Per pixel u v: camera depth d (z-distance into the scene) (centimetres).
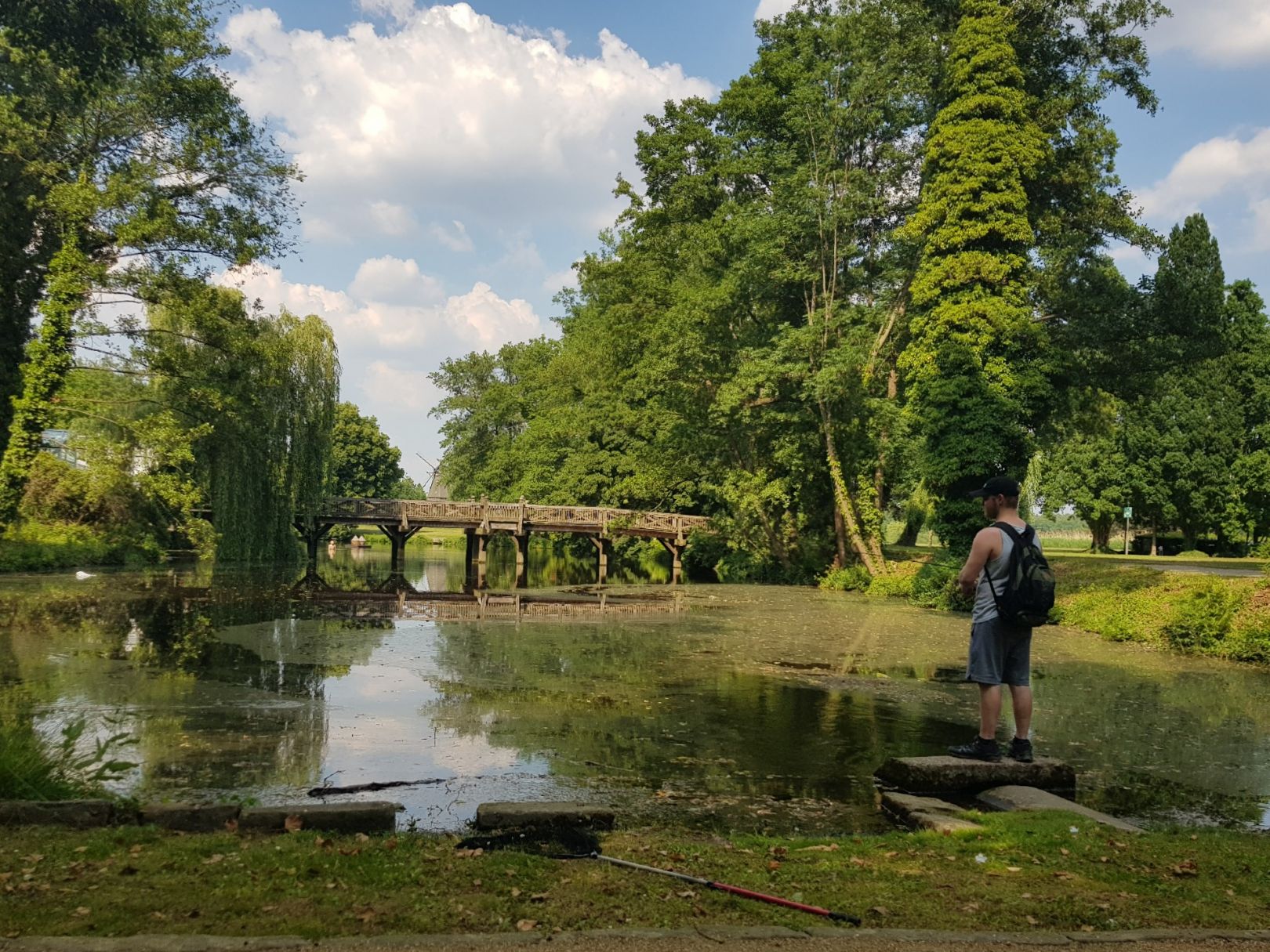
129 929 397
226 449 3950
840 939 415
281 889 461
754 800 832
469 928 416
